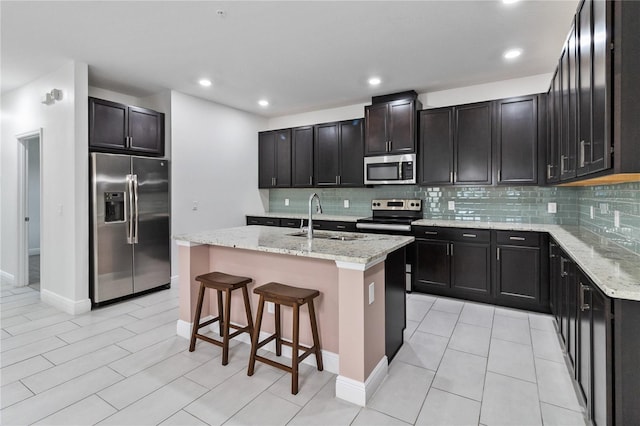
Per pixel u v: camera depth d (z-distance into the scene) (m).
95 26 2.70
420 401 1.99
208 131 4.80
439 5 2.40
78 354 2.54
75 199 3.39
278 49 3.12
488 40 2.94
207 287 2.77
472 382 2.18
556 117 2.89
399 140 4.30
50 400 1.99
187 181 4.50
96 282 3.53
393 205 4.55
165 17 2.56
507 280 3.54
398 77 3.86
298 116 5.62
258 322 2.24
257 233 3.00
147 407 1.92
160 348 2.64
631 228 2.04
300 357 2.12
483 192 4.17
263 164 5.70
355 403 1.97
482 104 3.85
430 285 3.96
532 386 2.13
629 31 1.40
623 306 1.31
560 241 2.48
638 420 1.31
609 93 1.46
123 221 3.75
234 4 2.39
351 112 5.11
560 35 2.84
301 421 1.82
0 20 2.60
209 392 2.07
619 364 1.32
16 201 4.37
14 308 3.56
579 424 1.78
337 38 2.90
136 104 4.62
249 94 4.51
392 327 2.47
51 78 3.64
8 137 4.43
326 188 5.40
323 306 2.37
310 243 2.42
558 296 2.74
